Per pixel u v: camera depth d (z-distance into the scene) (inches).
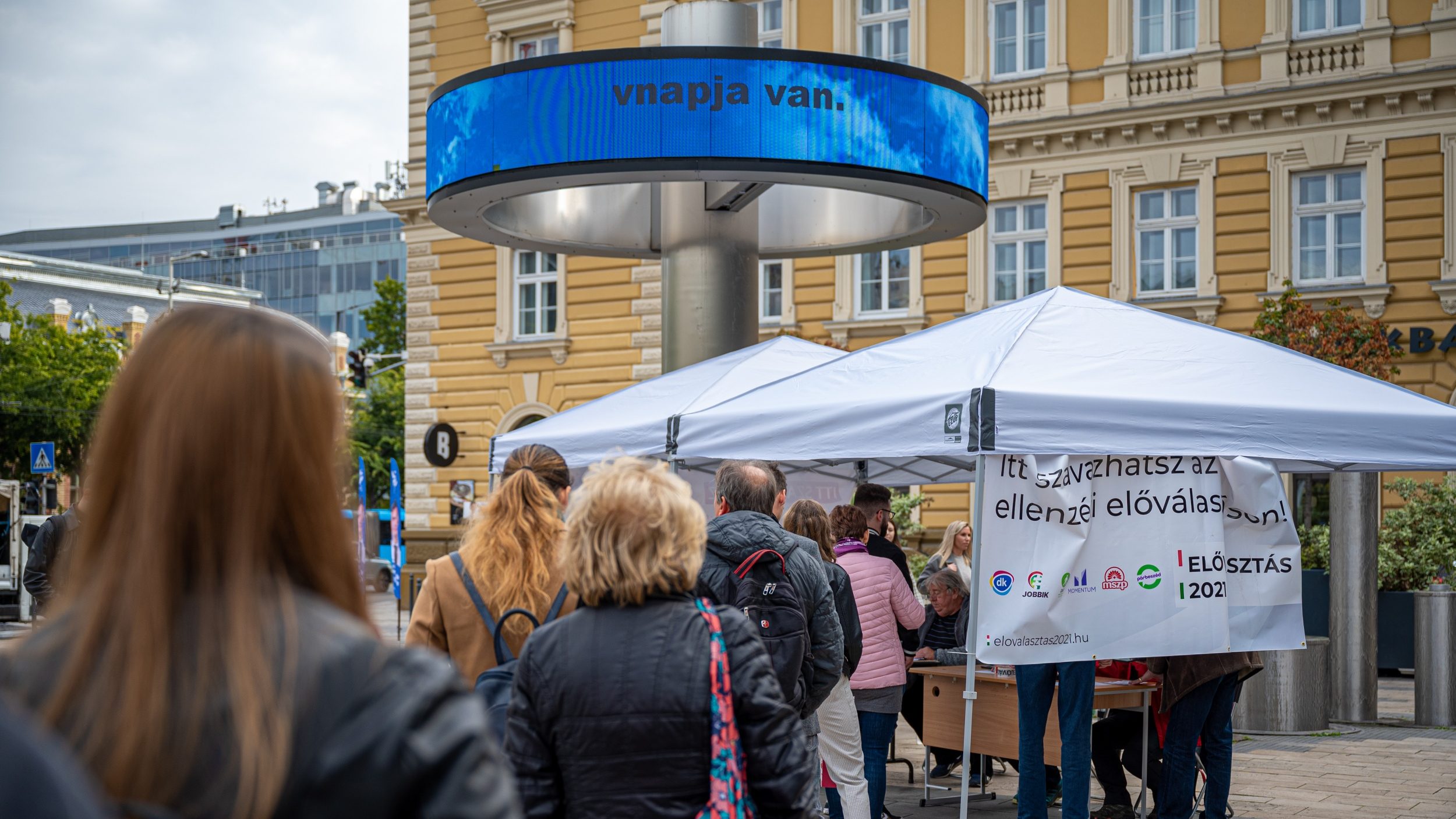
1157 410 222.8
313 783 45.6
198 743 45.8
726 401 276.4
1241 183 780.6
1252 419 227.0
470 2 1021.8
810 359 337.1
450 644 144.7
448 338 1035.9
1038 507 219.9
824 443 243.6
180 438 51.1
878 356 267.0
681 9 414.9
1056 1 829.2
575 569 110.8
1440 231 727.7
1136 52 814.5
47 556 280.5
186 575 50.3
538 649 111.3
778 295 914.1
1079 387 225.0
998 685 280.8
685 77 351.9
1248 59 778.2
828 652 191.6
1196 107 783.7
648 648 108.4
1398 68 735.7
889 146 368.2
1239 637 230.2
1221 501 229.3
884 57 888.3
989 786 328.8
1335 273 762.2
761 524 188.2
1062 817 234.1
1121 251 811.4
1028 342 241.9
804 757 110.8
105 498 52.5
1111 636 222.4
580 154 356.8
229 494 51.3
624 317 962.1
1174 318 267.1
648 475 113.7
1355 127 751.1
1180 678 246.4
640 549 109.5
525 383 1000.9
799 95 355.3
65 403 1574.8
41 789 34.1
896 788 327.9
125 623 48.4
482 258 1023.0
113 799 45.5
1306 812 288.5
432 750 46.9
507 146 368.2
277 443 52.6
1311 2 770.2
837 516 264.2
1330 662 432.5
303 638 48.7
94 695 47.6
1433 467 233.6
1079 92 824.9
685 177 359.3
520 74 366.6
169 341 53.2
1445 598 428.5
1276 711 408.8
